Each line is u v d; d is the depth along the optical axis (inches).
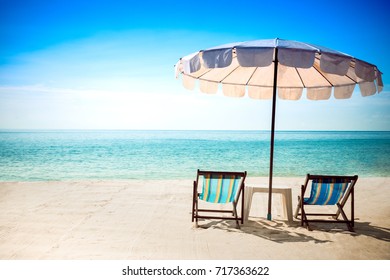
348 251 179.2
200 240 193.6
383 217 256.5
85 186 384.5
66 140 2017.7
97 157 1157.1
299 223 233.3
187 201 306.0
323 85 267.4
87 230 211.2
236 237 199.8
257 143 1971.0
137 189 366.6
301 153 1509.6
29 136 2463.1
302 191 218.7
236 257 168.6
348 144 2129.7
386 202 316.2
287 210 234.2
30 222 228.8
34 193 337.7
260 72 263.6
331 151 1638.8
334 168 884.0
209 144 1846.7
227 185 213.6
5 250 175.0
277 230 214.7
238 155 1348.4
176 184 408.8
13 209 267.1
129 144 1769.2
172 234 204.4
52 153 1272.1
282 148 1756.9
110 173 731.4
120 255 169.0
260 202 308.2
